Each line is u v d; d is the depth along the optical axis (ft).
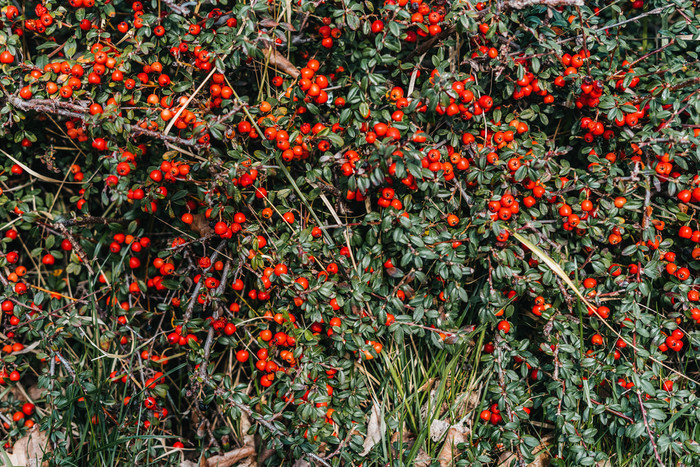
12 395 11.42
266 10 9.27
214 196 9.68
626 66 9.65
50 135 11.43
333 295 9.62
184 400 11.68
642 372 9.30
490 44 9.79
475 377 11.07
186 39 9.53
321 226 10.02
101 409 10.31
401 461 9.55
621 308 9.32
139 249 10.73
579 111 10.07
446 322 10.32
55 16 9.85
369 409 11.01
